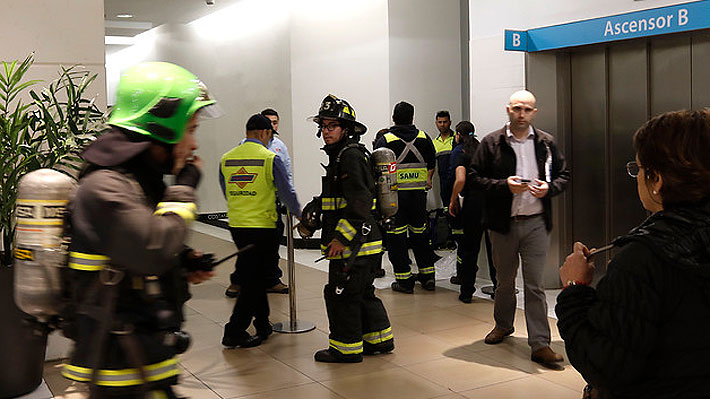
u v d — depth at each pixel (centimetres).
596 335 176
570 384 442
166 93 208
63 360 503
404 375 462
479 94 714
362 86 905
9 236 423
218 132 1265
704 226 170
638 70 601
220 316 628
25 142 444
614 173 630
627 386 176
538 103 661
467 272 648
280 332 571
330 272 482
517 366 477
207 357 507
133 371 204
